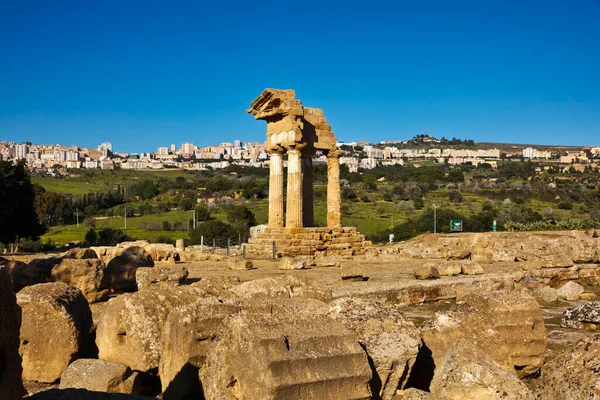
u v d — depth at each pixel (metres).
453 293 23.33
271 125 43.78
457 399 8.99
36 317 11.65
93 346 13.02
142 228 92.62
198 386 9.82
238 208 85.25
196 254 37.31
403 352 10.09
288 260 30.69
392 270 30.58
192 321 10.07
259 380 7.77
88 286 18.66
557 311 21.17
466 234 56.09
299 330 8.46
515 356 12.08
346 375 8.15
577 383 8.40
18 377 7.25
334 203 46.22
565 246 31.95
